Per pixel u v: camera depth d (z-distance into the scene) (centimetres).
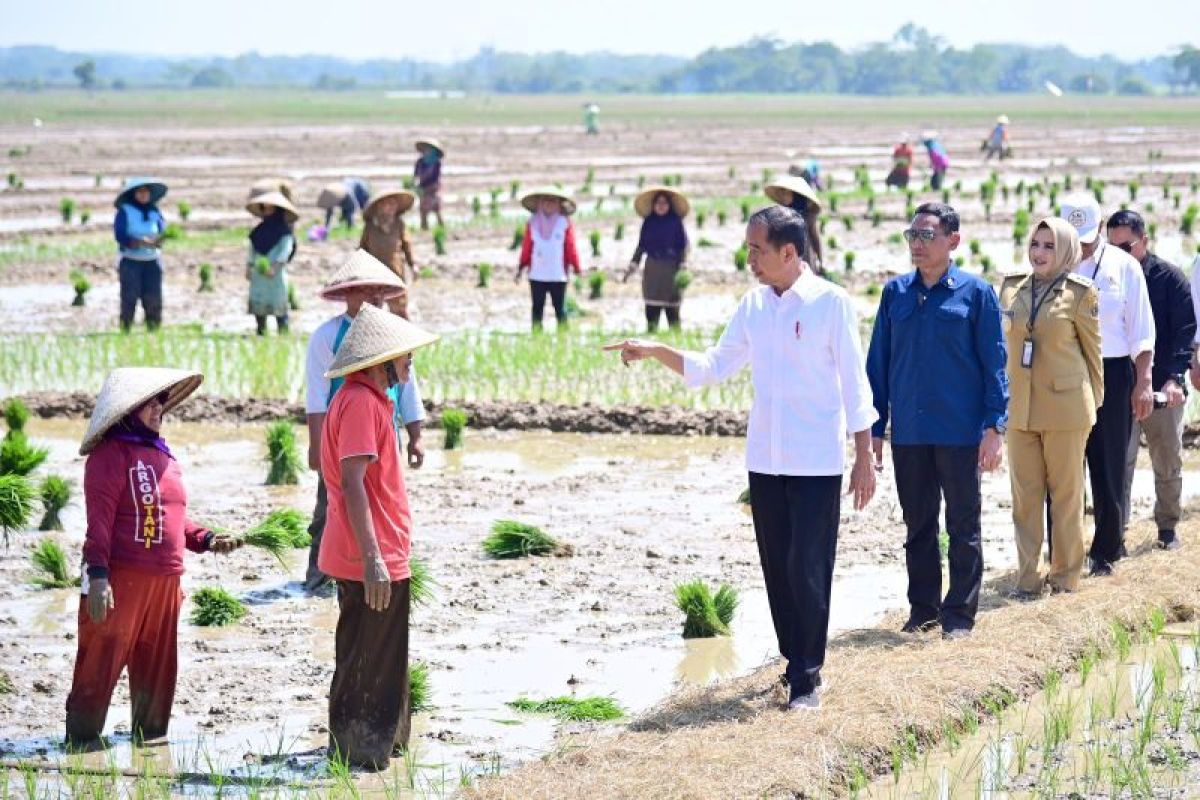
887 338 1319
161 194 3038
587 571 1577
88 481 1075
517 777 1002
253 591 1522
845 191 6675
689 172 7994
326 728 1141
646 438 2267
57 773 1047
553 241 2930
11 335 3038
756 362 1131
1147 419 1564
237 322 3244
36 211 5641
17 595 1510
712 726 1098
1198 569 1464
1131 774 1003
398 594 1062
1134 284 1473
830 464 1118
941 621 1318
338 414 1045
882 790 1007
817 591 1121
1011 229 5091
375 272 1352
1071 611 1339
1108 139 11900
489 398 2448
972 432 1286
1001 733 1103
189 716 1170
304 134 12756
